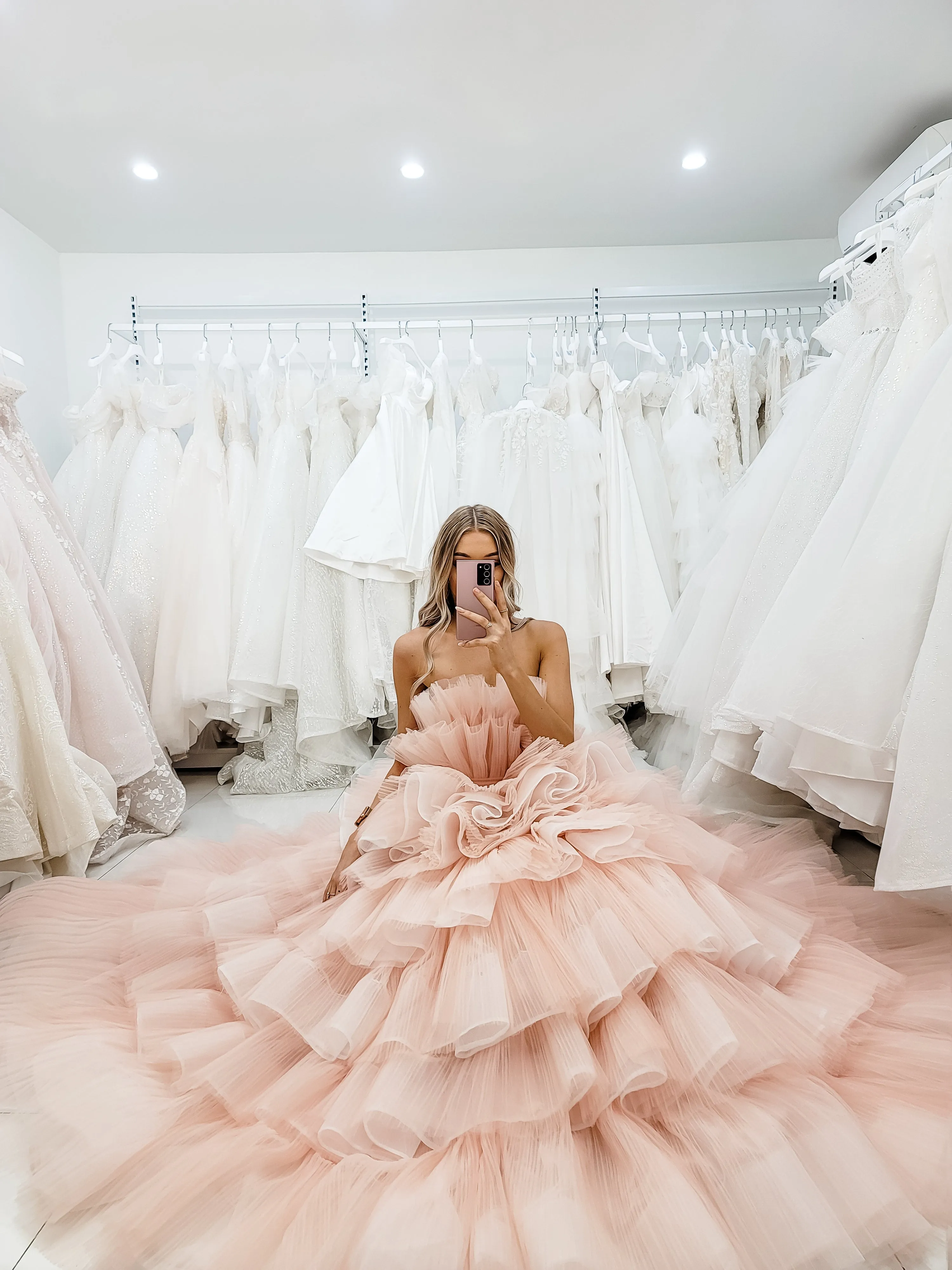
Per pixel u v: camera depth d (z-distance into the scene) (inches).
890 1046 43.6
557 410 134.0
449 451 129.9
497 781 55.2
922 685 53.2
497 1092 37.8
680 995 40.8
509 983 40.4
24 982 54.9
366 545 118.9
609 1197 34.5
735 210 136.2
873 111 107.8
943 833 50.9
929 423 61.1
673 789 61.7
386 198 128.6
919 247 71.7
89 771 85.4
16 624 75.6
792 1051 39.9
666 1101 38.7
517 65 96.0
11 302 131.1
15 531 81.5
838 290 134.6
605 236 145.3
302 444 128.4
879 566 59.7
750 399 132.6
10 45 89.8
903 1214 32.9
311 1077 40.9
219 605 119.7
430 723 55.4
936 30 91.4
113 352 146.9
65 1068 43.3
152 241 142.4
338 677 122.0
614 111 106.4
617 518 126.8
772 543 81.9
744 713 70.3
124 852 93.0
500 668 52.8
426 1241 30.8
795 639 68.7
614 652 125.8
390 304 139.9
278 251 148.1
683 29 90.8
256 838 78.8
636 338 152.9
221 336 149.6
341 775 122.5
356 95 101.2
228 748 139.1
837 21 90.0
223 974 47.9
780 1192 32.9
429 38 90.7
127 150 112.4
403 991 41.9
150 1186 35.7
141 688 103.4
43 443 139.3
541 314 151.4
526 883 46.3
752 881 60.3
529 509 126.1
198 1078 41.9
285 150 113.6
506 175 122.3
